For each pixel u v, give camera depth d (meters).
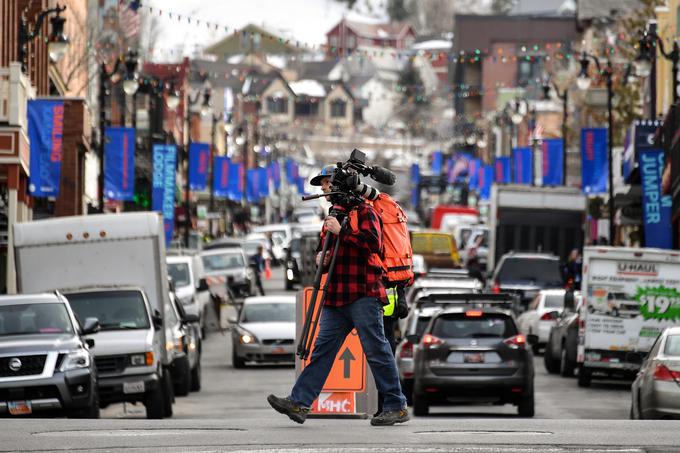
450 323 57.62
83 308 55.25
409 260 29.36
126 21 156.00
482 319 57.66
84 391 45.50
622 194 123.12
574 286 102.44
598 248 72.25
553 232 116.88
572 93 184.62
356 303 27.16
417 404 57.66
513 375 56.62
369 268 27.23
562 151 138.12
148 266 59.88
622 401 64.56
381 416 27.73
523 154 155.88
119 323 54.91
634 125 111.25
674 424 28.67
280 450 23.25
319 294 37.94
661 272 72.12
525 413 57.41
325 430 26.70
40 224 59.97
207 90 152.12
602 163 118.19
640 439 24.53
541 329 93.00
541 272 107.56
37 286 59.78
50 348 45.47
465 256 160.62
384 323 29.81
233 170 187.62
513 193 117.00
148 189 154.62
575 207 116.88
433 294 60.12
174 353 63.78
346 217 26.94
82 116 117.00
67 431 27.16
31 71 114.44
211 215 192.00
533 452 22.75
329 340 27.42
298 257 158.75
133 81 97.75
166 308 60.72
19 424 29.00
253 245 177.62
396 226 29.19
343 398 37.75
